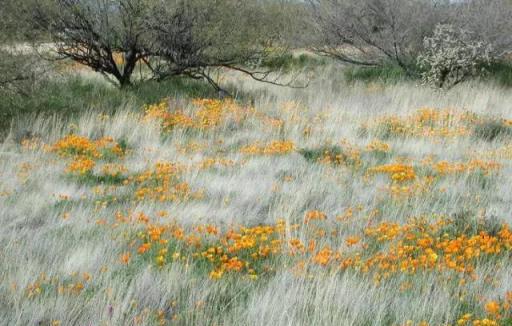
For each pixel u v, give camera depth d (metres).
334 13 19.41
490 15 18.47
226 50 14.80
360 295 4.81
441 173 9.22
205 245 6.19
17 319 4.38
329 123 12.81
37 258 5.65
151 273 5.28
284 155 10.38
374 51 19.97
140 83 15.26
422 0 18.84
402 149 11.17
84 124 11.76
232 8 15.03
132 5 14.07
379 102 15.17
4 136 11.15
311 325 4.40
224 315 4.61
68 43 14.09
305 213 7.10
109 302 4.58
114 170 9.27
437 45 17.61
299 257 5.80
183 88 15.66
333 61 21.16
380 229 6.57
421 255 5.91
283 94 15.80
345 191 8.34
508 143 11.82
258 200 7.91
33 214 7.15
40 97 12.39
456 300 4.92
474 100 15.31
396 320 4.54
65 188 8.27
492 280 5.38
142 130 11.70
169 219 6.98
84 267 5.46
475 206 7.71
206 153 10.77
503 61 19.88
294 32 19.95
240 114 13.22
